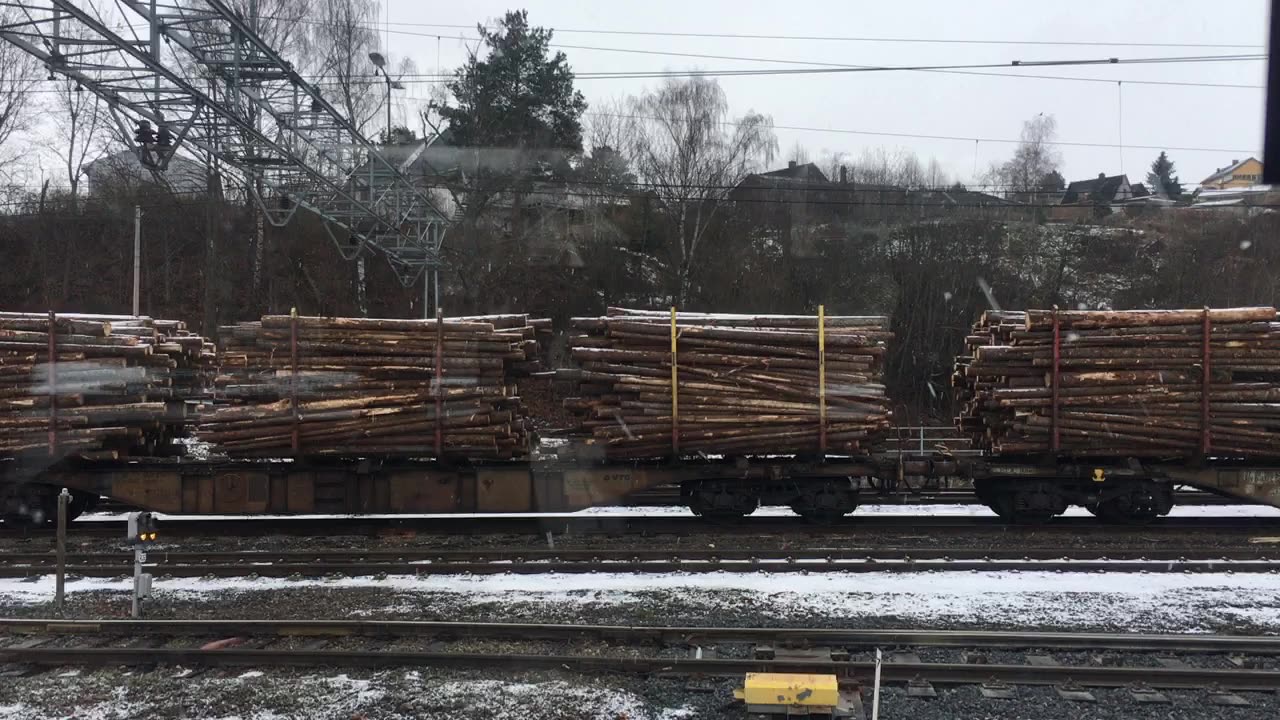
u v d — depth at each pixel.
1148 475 12.17
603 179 39.75
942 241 38.12
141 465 12.85
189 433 15.11
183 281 37.06
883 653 7.13
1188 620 8.06
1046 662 6.93
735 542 11.48
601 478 12.40
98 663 7.00
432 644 7.40
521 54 37.12
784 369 12.30
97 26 11.07
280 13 31.44
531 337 13.05
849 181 46.81
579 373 12.50
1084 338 11.95
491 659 6.81
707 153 40.94
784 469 12.27
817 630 7.37
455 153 36.53
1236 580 9.31
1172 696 6.29
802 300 38.38
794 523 12.79
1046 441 12.16
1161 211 43.03
